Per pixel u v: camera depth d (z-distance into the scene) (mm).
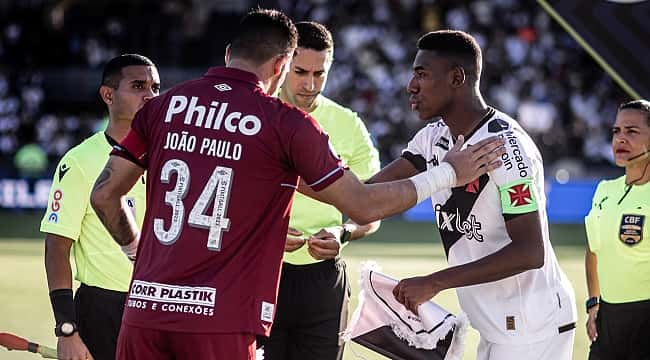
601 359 19625
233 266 13516
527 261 15156
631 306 19047
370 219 14047
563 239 60219
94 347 17422
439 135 16688
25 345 16031
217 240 13500
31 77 88312
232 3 96688
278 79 14633
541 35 94562
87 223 17219
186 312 13383
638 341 19125
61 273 16609
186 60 93938
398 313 16562
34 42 93375
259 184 13625
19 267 45719
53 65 93188
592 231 19688
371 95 89500
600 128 86250
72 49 93562
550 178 76375
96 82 88500
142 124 14266
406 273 43281
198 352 13391
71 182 16875
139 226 17516
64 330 16125
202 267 13492
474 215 16031
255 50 14180
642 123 18906
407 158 17375
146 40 94188
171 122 13945
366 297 16922
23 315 33531
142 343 13641
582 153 81375
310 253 18203
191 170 13672
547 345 16406
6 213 69938
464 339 16094
